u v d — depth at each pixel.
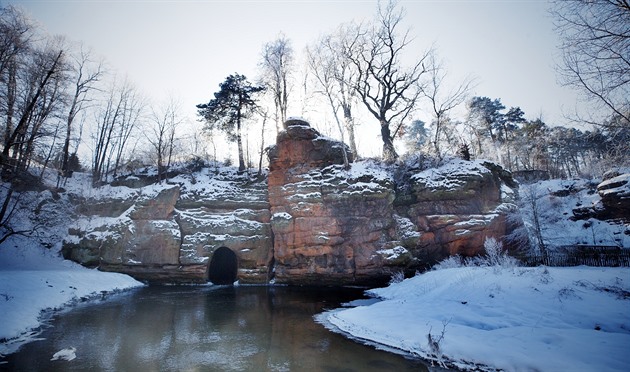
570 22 9.71
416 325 12.47
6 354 10.39
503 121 54.62
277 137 30.67
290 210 27.52
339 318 15.09
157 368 9.29
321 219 26.53
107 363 9.68
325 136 31.95
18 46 22.56
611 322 10.78
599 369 7.46
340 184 27.27
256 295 22.27
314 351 10.72
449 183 26.55
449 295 16.27
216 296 21.88
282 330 13.39
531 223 26.02
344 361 9.79
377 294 21.81
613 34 9.17
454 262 22.64
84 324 14.28
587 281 14.20
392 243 25.58
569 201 36.06
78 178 38.34
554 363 8.06
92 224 28.97
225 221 29.59
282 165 29.75
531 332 10.27
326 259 26.16
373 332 12.64
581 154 51.72
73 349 10.94
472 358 9.27
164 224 28.77
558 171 57.06
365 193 26.58
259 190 32.38
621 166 10.38
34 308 15.56
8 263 24.75
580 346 8.77
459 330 11.27
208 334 12.84
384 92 37.75
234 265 33.19
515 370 8.32
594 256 20.09
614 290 13.10
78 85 35.88
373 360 9.86
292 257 26.83
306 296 21.70
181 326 14.05
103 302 19.50
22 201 27.19
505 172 29.89
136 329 13.56
